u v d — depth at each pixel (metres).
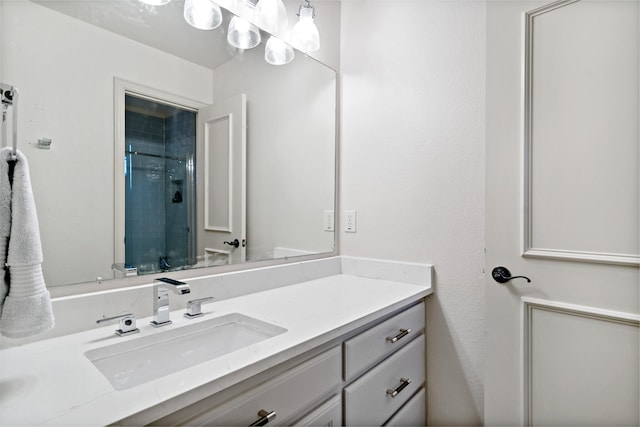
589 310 0.98
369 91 1.62
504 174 1.13
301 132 1.55
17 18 0.82
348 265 1.67
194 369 0.66
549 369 1.05
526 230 1.09
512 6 1.11
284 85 1.48
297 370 0.80
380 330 1.11
